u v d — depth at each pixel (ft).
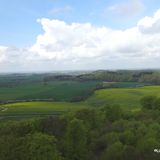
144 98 362.94
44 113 437.58
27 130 219.82
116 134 225.35
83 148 205.26
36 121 242.99
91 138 230.89
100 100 577.02
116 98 582.76
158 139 211.82
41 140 159.74
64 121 249.75
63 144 205.67
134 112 330.13
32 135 169.17
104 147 219.41
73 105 522.47
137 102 521.65
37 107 497.05
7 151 153.38
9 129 217.15
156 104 348.79
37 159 150.71
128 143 215.72
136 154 189.06
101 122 269.03
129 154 189.98
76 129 208.95
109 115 298.76
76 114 273.33
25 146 155.12
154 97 360.28
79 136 207.51
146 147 195.21
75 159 201.46
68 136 208.03
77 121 212.43
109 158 193.26
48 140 163.73
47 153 154.51
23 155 151.33
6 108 495.82
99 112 284.82
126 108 450.71
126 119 298.56
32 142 157.07
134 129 235.40
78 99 604.49
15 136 188.34
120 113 302.25
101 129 252.83
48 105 521.24
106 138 223.92
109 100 568.82
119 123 263.49
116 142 201.36
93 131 242.58
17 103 562.66
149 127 235.61
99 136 234.99
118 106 306.35
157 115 307.17
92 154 208.74
